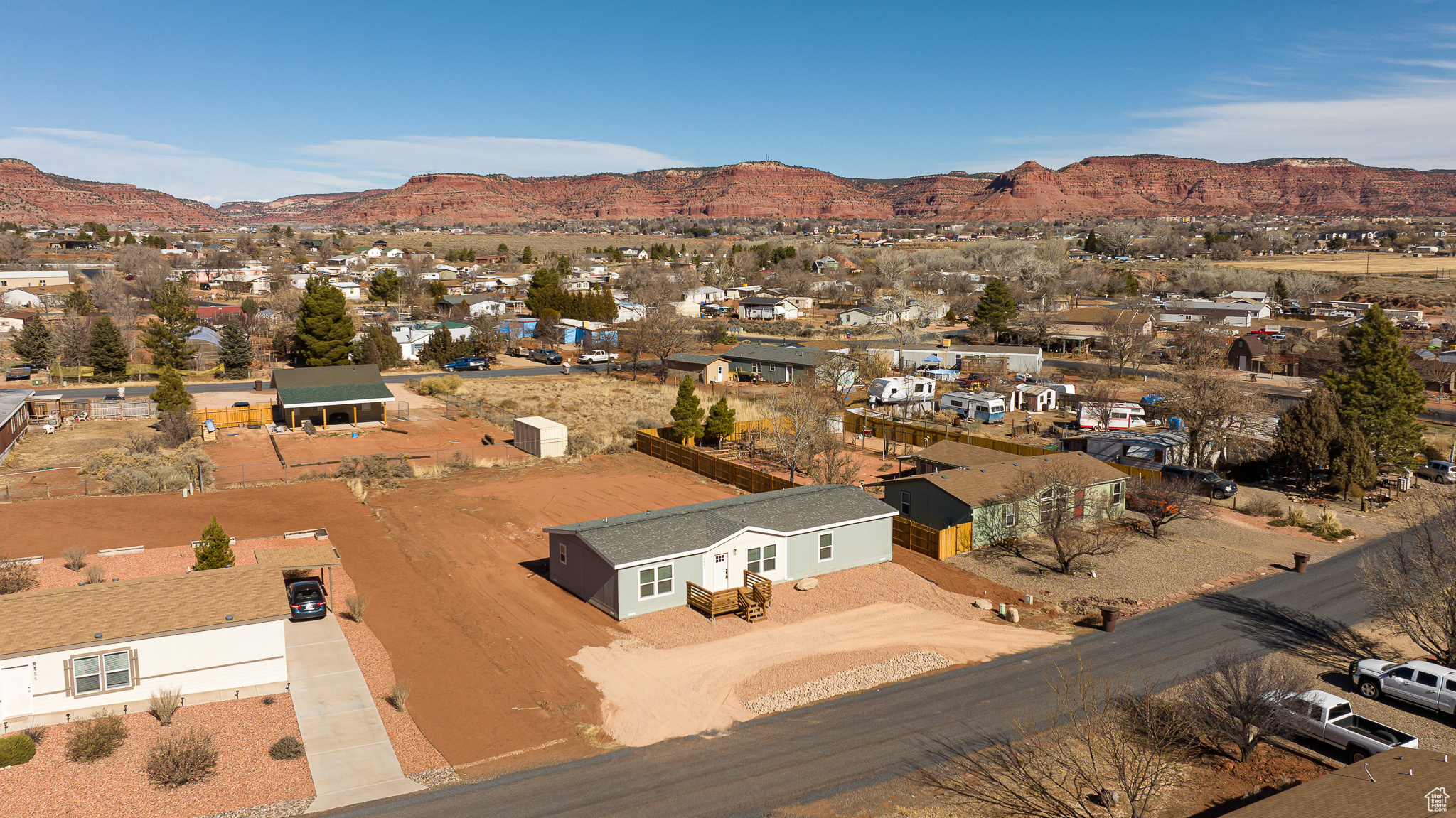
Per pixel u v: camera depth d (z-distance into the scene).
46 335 90.25
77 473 53.47
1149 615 36.62
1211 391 59.62
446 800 22.86
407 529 45.66
